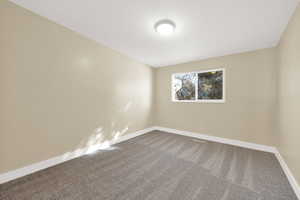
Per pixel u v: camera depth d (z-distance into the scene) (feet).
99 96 8.12
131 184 4.87
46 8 5.12
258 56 8.21
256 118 8.27
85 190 4.52
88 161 6.57
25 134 5.18
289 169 5.25
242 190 4.56
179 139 10.27
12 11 4.80
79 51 6.99
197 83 11.07
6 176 4.76
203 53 9.29
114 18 5.68
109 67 8.72
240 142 8.80
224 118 9.45
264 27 5.97
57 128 6.16
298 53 4.45
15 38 4.87
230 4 4.64
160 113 13.23
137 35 7.07
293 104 4.94
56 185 4.73
